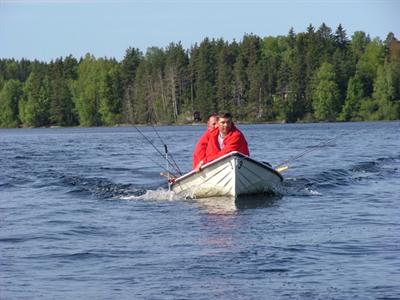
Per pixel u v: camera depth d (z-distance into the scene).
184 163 39.81
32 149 59.31
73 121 179.50
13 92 189.25
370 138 68.00
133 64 171.12
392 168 34.41
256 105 147.75
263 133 85.31
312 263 13.93
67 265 14.16
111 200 24.23
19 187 28.61
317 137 70.88
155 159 43.56
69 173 34.00
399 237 16.27
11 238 16.91
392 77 143.00
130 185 28.50
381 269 13.38
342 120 146.88
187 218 19.83
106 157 46.38
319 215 19.88
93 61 187.75
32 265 14.16
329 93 145.88
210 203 23.08
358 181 28.78
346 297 11.77
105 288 12.52
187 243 16.05
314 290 12.18
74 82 180.62
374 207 21.25
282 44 179.88
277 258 14.34
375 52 157.50
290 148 51.53
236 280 12.85
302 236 16.58
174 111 153.88
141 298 11.94
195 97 157.00
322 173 31.69
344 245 15.48
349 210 20.72
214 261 14.20
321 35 162.00
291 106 148.00
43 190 27.41
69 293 12.27
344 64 149.50
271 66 151.25
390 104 143.25
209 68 155.25
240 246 15.54
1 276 13.34
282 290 12.22
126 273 13.45
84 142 73.44
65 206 22.67
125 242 16.28
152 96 155.38
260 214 20.31
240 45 159.88
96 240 16.58
